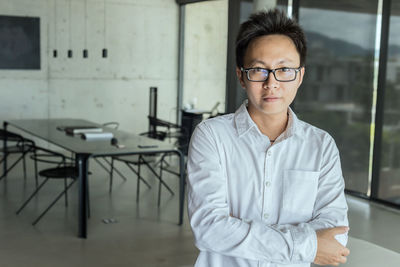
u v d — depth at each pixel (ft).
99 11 29.40
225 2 28.96
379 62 18.43
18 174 22.62
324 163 4.21
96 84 29.81
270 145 4.23
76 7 28.81
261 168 4.19
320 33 21.02
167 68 31.53
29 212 16.99
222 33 29.40
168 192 20.40
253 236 3.80
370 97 19.15
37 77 28.35
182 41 31.53
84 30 29.14
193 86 31.24
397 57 17.80
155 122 24.88
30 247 13.80
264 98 3.97
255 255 3.83
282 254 3.78
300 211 4.17
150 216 16.99
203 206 4.03
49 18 28.25
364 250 10.03
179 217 16.37
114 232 15.25
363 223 16.79
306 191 4.17
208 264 4.26
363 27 19.19
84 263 12.81
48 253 13.39
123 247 14.03
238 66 4.15
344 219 4.13
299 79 4.10
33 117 28.53
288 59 3.91
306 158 4.22
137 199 18.95
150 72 31.09
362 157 19.71
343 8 19.90
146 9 30.53
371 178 19.21
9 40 27.40
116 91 30.37
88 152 15.08
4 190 19.76
